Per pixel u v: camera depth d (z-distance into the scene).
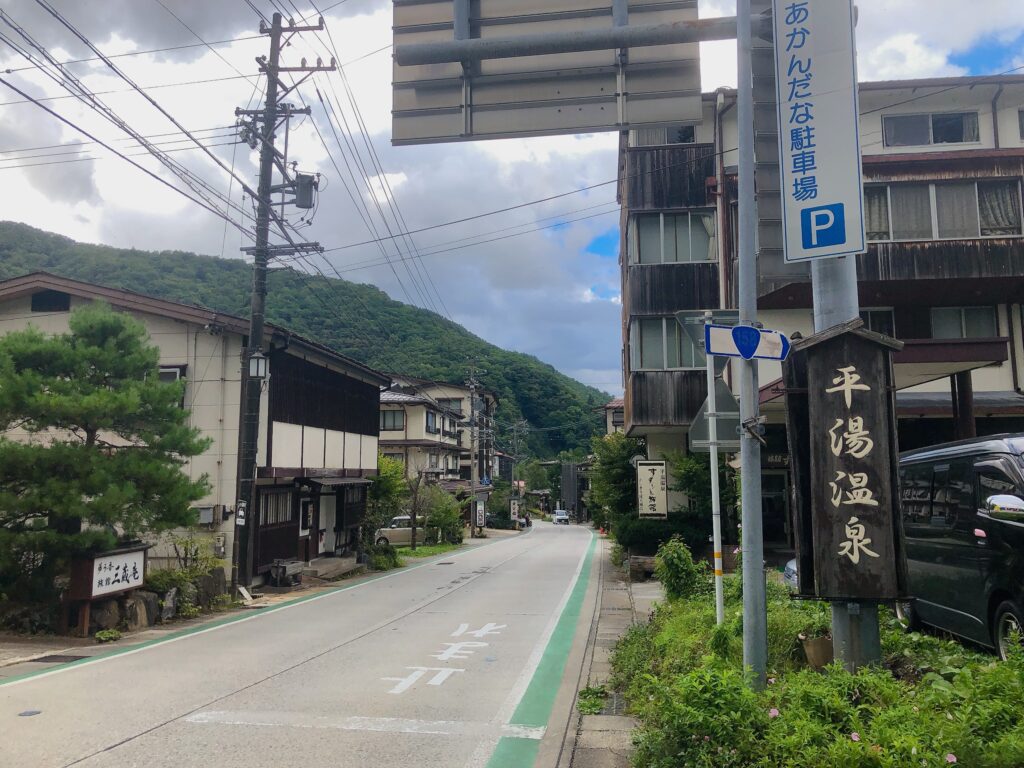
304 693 7.08
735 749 3.75
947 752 3.37
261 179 14.99
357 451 23.48
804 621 6.59
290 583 16.70
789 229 5.67
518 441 69.19
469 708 6.58
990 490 6.34
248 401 14.88
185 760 5.12
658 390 19.30
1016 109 18.94
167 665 8.43
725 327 5.27
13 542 10.01
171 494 11.19
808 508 5.23
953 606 6.81
